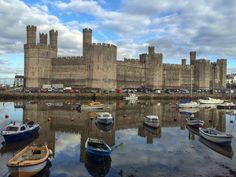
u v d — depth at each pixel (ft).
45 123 145.28
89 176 68.69
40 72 379.76
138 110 217.36
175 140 109.29
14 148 94.68
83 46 376.68
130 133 123.34
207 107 257.75
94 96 315.58
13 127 105.60
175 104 275.18
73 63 381.19
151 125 137.59
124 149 93.61
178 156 86.22
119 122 155.33
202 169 74.08
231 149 96.12
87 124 144.77
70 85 382.83
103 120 143.33
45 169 72.95
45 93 301.43
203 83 504.43
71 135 116.06
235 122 163.94
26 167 65.51
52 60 396.16
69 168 74.23
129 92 353.92
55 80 394.11
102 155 78.64
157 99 351.25
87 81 371.15
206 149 95.50
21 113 182.50
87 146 83.82
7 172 70.44
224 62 549.54
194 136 117.70
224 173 71.05
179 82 493.36
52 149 92.48
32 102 263.49
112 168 74.23
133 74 434.71
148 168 74.43
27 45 377.71
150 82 456.45
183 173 70.85
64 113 186.09
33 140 105.81
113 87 385.09
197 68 508.94
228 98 374.02
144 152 90.12
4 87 375.45
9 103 251.80
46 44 388.98
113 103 276.21
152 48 457.68
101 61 369.50
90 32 375.66
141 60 463.42
